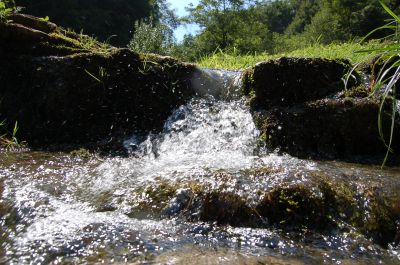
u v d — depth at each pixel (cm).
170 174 210
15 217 180
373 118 280
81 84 325
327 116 287
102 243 155
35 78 328
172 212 182
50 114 321
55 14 2266
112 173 230
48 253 148
